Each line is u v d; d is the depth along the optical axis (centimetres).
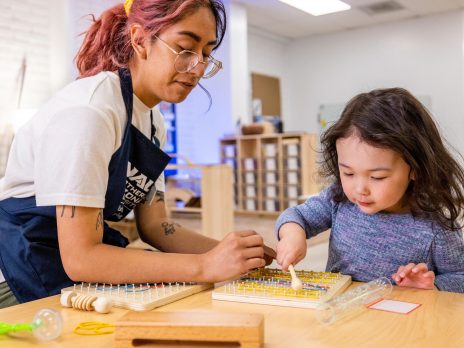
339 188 103
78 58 116
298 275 92
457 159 108
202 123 626
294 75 819
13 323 70
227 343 60
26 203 103
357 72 767
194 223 487
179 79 98
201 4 96
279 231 103
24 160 103
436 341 61
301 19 702
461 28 686
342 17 697
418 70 720
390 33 736
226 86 629
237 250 87
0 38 425
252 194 585
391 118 84
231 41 623
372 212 88
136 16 99
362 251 101
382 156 82
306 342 61
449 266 97
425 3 650
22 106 439
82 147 89
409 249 97
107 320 72
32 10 445
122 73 103
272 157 567
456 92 695
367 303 76
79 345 62
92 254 87
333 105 789
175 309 77
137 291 83
